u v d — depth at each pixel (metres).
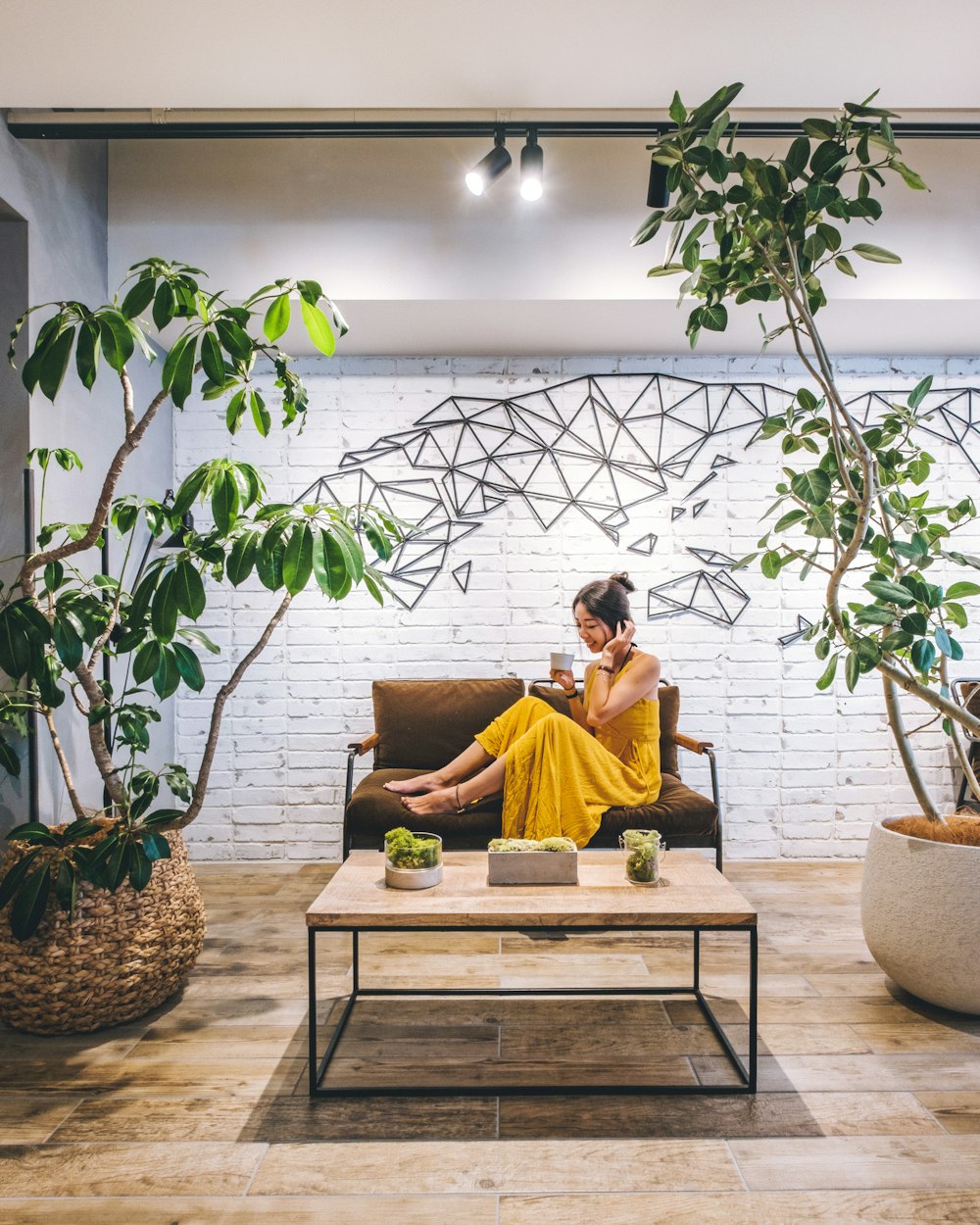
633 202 2.98
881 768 3.64
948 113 2.61
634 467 3.65
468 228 2.99
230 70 2.21
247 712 3.60
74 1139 1.63
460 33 2.08
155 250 2.98
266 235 2.98
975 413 3.65
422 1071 1.86
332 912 1.76
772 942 2.64
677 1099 1.76
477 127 2.63
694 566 3.65
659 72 2.24
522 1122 1.68
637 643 3.63
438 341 3.45
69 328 1.78
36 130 2.48
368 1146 1.60
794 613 3.65
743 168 1.74
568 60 2.19
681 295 1.92
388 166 2.99
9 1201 1.46
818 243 1.81
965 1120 1.68
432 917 1.75
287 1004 2.20
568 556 3.64
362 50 2.14
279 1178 1.51
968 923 2.00
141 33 2.06
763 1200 1.46
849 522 2.19
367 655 3.63
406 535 3.62
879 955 2.17
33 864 1.99
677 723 3.35
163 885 2.13
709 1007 2.15
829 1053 1.94
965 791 3.61
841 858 3.63
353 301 2.99
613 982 2.33
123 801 2.17
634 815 2.76
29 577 1.99
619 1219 1.41
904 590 1.96
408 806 2.72
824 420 2.19
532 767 2.67
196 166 2.98
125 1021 2.08
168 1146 1.60
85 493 2.77
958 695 3.56
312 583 3.62
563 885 1.95
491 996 2.26
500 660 3.64
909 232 2.97
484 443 3.65
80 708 2.13
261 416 2.02
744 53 2.16
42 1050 1.96
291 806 3.61
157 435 3.39
